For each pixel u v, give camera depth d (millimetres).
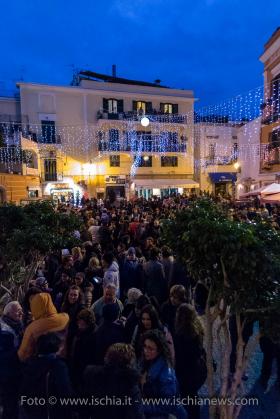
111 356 2395
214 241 2438
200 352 3178
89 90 29125
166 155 31609
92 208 15375
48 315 3129
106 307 3404
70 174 28844
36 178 23672
